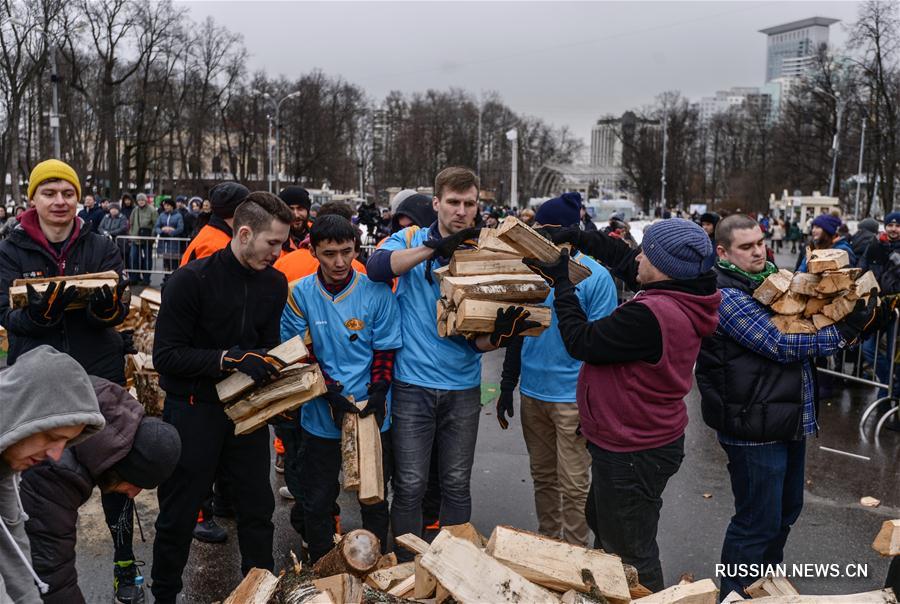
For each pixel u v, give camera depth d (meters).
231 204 4.65
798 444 3.71
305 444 3.79
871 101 44.84
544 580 2.57
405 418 3.75
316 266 4.72
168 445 2.51
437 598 2.59
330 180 64.44
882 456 6.20
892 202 44.84
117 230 15.55
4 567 1.90
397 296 3.82
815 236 7.81
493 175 80.50
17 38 39.62
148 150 49.75
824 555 4.44
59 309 3.47
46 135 44.78
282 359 3.23
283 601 2.58
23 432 1.83
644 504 3.12
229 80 53.66
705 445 6.50
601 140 129.62
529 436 4.24
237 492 3.58
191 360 3.25
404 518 3.79
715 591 2.55
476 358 3.81
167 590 3.47
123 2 44.25
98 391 2.46
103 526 4.57
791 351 3.44
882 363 7.93
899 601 2.88
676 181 70.75
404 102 81.50
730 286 3.71
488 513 4.95
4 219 19.81
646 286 3.08
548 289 3.48
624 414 3.04
